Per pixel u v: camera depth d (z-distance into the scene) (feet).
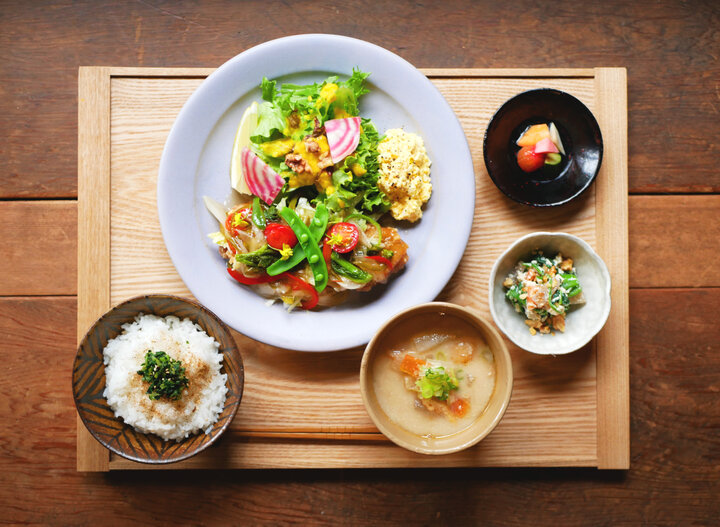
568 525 2.38
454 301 2.32
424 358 2.21
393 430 2.17
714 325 2.40
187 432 2.18
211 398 2.18
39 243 2.35
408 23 2.39
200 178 2.26
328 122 2.20
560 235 2.21
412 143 2.23
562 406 2.30
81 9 2.37
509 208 2.33
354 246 2.20
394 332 2.22
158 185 2.20
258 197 2.23
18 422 2.34
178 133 2.21
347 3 2.39
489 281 2.20
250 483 2.36
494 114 2.24
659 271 2.39
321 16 2.38
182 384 2.13
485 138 2.23
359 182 2.22
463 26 2.40
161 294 2.18
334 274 2.23
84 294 2.27
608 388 2.31
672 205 2.40
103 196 2.28
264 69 2.24
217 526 2.35
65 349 2.34
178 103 2.30
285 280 2.24
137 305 2.15
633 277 2.39
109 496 2.35
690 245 2.39
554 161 2.29
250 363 2.29
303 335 2.23
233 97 2.25
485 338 2.20
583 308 2.27
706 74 2.39
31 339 2.34
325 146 2.21
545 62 2.40
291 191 2.24
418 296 2.25
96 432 2.12
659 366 2.39
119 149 2.29
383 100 2.29
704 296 2.40
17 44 2.37
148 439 2.18
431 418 2.19
